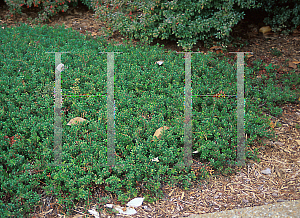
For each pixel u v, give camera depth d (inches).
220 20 241.9
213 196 135.9
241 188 139.6
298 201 128.6
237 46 271.6
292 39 279.3
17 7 290.8
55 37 251.4
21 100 172.4
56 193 129.0
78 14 317.7
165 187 141.3
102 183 138.8
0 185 129.4
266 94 198.7
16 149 145.0
